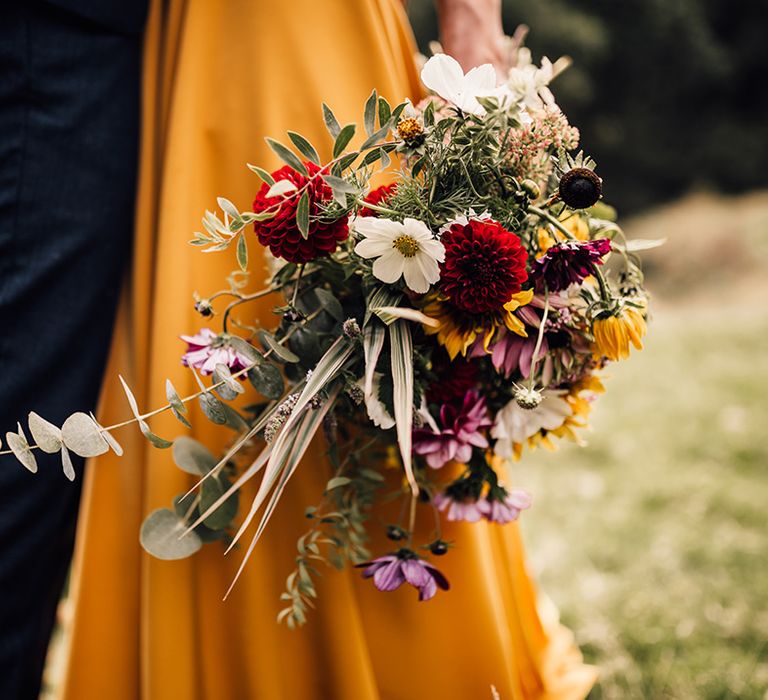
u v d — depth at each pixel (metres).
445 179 0.92
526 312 0.89
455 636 1.10
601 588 1.80
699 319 5.02
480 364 0.98
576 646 1.58
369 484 1.04
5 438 1.01
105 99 1.06
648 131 10.86
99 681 1.05
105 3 1.04
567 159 0.91
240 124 1.05
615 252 0.99
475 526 1.13
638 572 1.87
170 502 1.01
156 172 1.09
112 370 1.10
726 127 10.94
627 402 3.28
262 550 1.03
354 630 1.05
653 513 2.19
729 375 3.57
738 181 10.82
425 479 1.07
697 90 11.01
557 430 1.03
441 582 0.94
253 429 0.89
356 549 1.05
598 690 1.44
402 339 0.88
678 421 2.96
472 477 1.00
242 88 1.05
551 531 2.11
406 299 0.92
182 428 1.02
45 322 1.04
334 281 0.96
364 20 1.07
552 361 0.95
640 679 1.46
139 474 1.07
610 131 10.66
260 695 1.02
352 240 0.92
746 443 2.67
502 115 0.90
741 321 4.72
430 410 0.97
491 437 1.01
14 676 1.06
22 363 1.02
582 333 0.93
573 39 9.91
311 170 0.88
